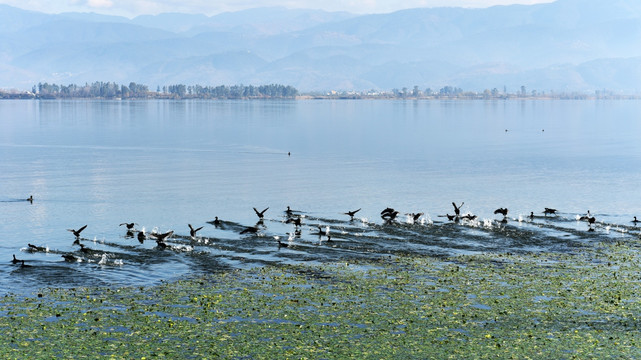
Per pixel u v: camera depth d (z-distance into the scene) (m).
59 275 49.22
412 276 49.41
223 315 40.97
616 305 43.12
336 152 160.00
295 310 42.00
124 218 73.19
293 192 93.12
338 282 47.78
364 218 72.19
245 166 128.62
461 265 52.62
